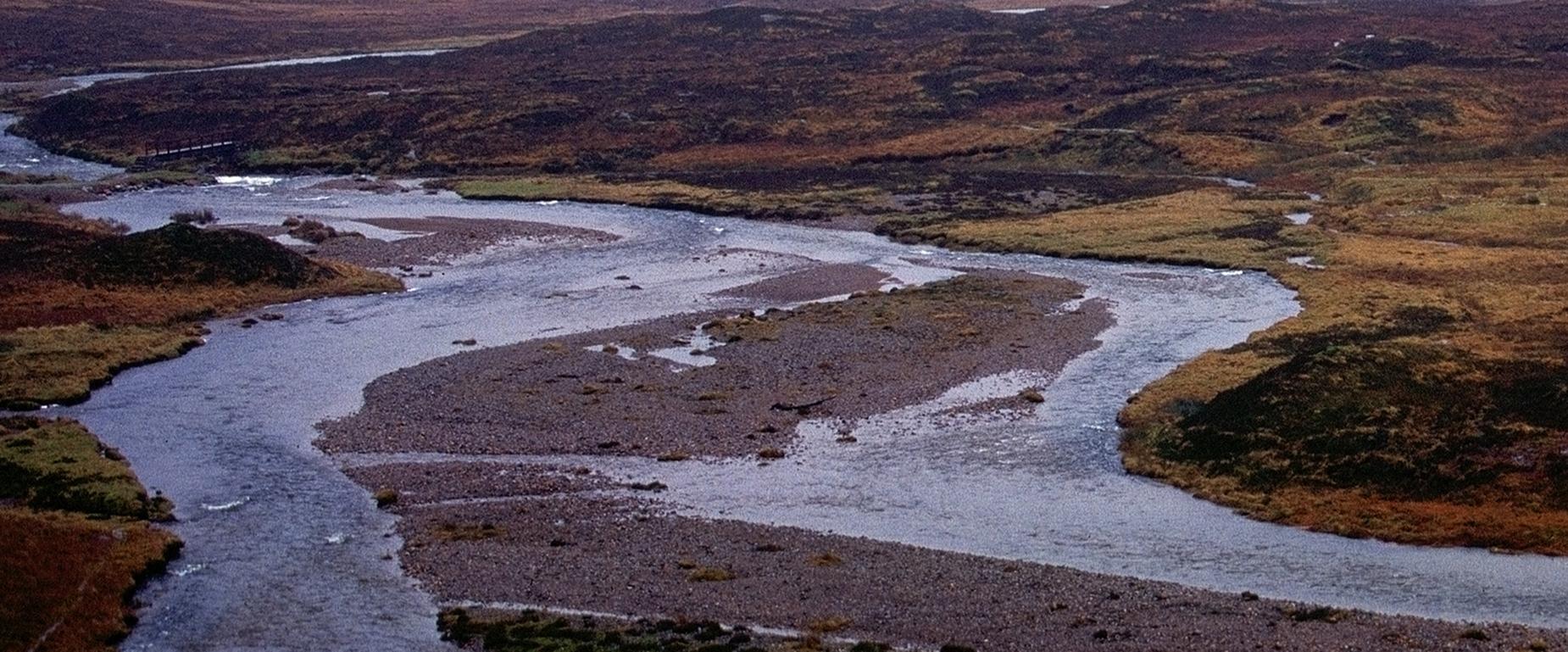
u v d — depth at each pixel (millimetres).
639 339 99688
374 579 59719
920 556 61531
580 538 64250
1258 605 55406
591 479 72125
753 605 56219
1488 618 54125
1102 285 116812
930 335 99500
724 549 62594
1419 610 55219
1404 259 121438
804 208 153625
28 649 52625
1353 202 150375
